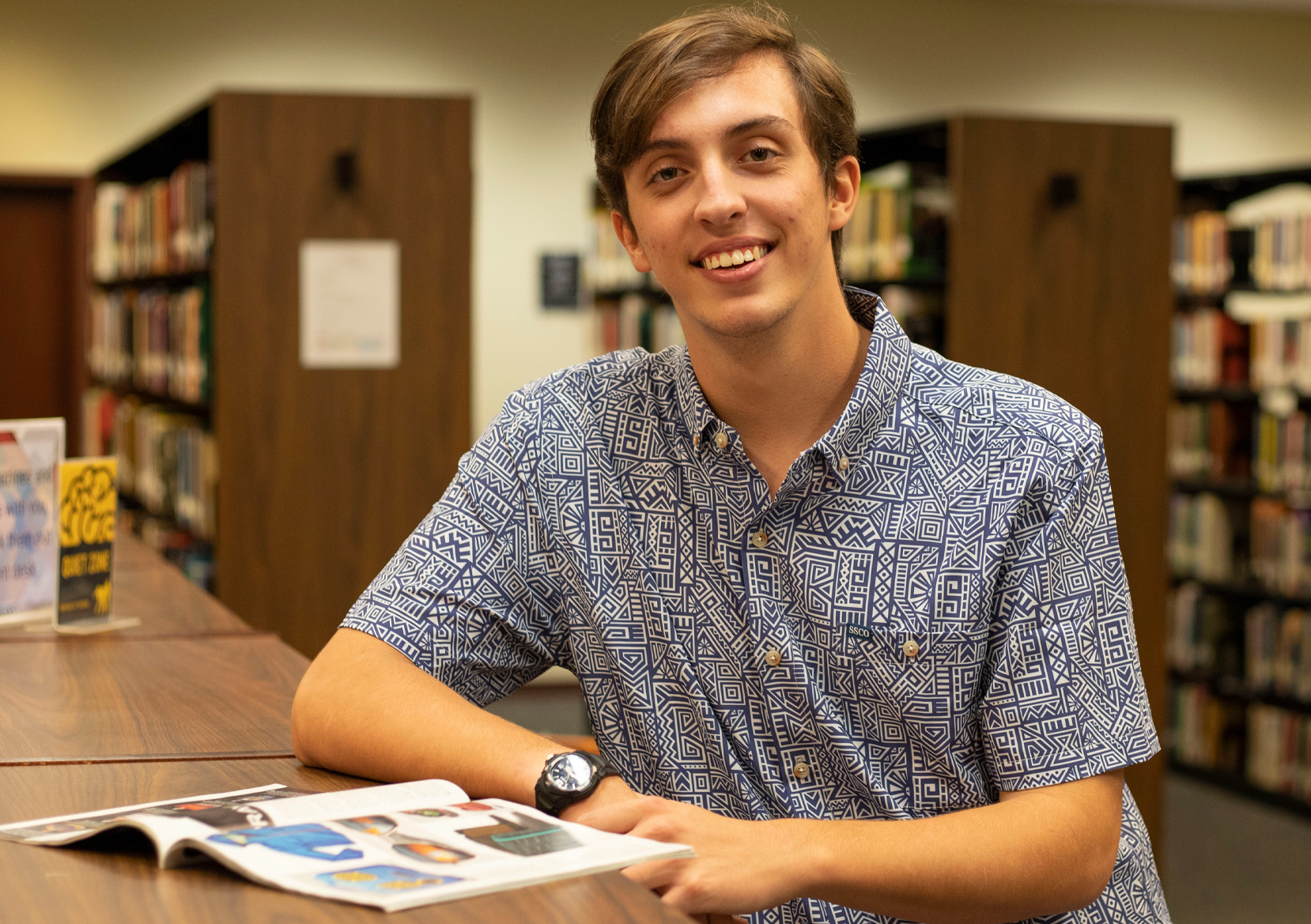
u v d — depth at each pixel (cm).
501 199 646
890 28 686
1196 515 511
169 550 425
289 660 170
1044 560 117
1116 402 354
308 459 376
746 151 116
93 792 109
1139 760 116
